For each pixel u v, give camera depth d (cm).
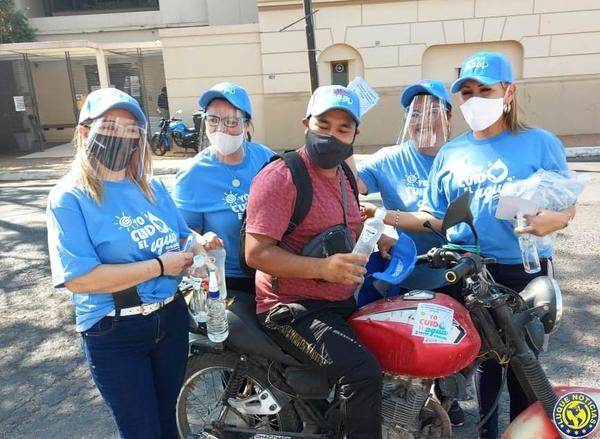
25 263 564
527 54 1335
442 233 222
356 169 288
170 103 1438
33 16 1922
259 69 1397
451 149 248
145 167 203
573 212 219
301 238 206
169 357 214
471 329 206
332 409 225
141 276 191
